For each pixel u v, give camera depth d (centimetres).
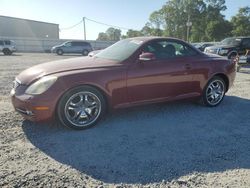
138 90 462
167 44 512
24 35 5488
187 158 344
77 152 351
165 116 501
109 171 308
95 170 310
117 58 473
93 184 283
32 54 3138
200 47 2639
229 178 303
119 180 292
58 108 403
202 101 567
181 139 401
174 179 296
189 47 541
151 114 509
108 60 475
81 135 404
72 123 415
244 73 1162
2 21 5094
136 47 480
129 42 517
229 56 1600
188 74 517
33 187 273
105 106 443
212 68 549
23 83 412
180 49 527
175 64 500
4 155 336
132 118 484
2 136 390
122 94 449
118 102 450
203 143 390
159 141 391
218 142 395
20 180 284
